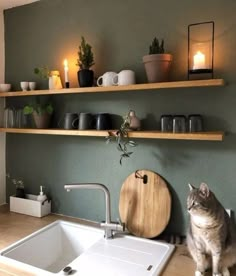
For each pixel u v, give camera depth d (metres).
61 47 1.75
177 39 1.42
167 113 1.46
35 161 1.91
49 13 1.78
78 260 1.27
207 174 1.40
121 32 1.56
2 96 1.88
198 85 1.24
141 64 1.51
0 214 1.82
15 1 1.82
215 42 1.34
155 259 1.29
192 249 1.21
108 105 1.62
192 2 1.38
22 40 1.90
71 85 1.73
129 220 1.54
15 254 1.39
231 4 1.30
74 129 1.61
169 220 1.47
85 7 1.66
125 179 1.60
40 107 1.73
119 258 1.29
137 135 1.38
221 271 1.14
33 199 1.88
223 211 1.16
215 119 1.36
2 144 2.00
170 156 1.48
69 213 1.80
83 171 1.73
